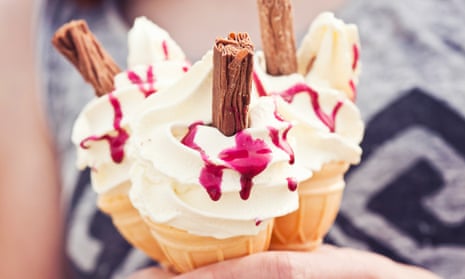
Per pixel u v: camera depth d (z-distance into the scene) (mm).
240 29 551
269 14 353
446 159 496
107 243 542
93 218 549
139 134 327
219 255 330
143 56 376
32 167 613
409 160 497
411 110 501
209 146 313
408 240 498
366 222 501
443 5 528
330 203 365
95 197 554
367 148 503
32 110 622
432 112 500
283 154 318
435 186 496
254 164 310
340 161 355
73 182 569
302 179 327
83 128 364
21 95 624
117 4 584
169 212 316
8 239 599
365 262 357
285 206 319
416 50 514
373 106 507
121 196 361
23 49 634
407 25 517
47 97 607
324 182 359
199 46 556
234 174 311
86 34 369
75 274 564
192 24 562
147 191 325
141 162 325
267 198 317
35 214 604
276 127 318
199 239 323
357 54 369
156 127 327
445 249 496
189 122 324
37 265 597
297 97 353
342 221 504
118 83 365
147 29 381
